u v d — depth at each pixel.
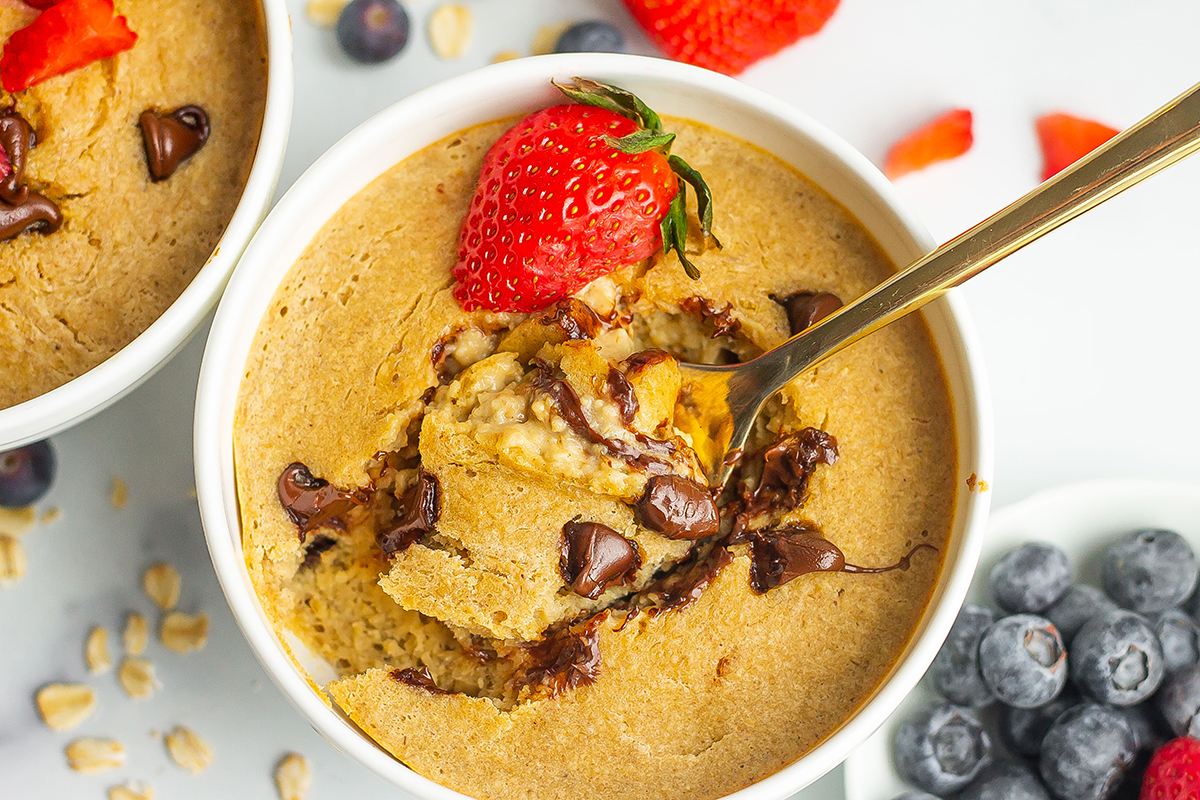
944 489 0.29
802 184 0.30
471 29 0.34
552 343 0.29
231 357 0.29
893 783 0.33
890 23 0.34
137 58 0.30
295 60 0.34
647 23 0.34
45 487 0.33
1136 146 0.26
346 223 0.30
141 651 0.33
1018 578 0.33
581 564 0.28
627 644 0.29
